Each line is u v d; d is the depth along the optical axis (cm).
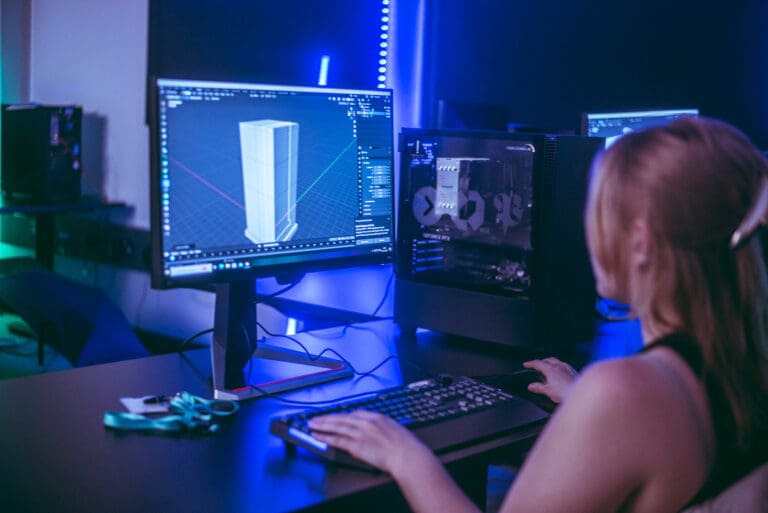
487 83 276
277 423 126
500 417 139
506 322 186
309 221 164
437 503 110
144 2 405
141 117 415
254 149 152
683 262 93
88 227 454
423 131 196
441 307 195
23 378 152
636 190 95
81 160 452
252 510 105
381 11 242
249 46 258
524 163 181
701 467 90
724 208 91
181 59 272
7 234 505
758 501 89
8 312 466
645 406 90
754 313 93
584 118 249
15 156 435
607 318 225
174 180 141
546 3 288
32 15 477
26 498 104
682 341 94
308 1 244
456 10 259
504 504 99
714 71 305
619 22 307
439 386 149
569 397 96
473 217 190
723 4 300
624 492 92
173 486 110
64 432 127
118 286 438
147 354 258
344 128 169
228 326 152
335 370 163
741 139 95
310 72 245
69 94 459
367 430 120
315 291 246
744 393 92
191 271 144
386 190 180
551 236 179
